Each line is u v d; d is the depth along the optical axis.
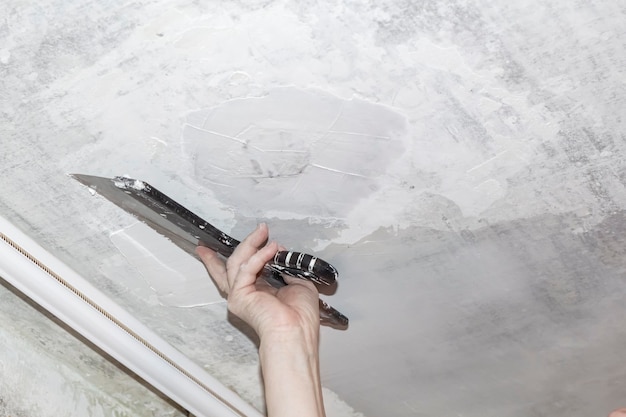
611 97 1.13
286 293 1.32
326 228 1.34
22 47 1.04
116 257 1.36
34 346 1.59
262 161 1.21
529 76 1.10
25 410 1.52
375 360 1.64
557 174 1.25
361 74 1.09
